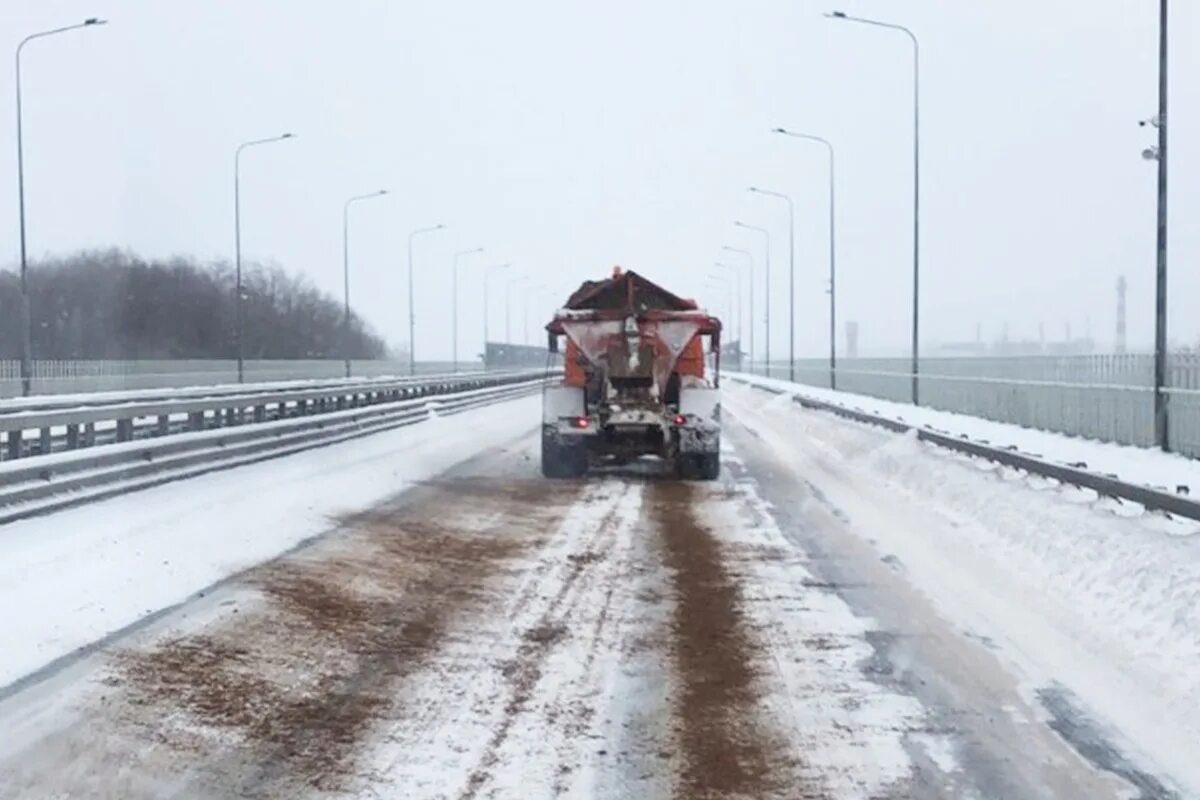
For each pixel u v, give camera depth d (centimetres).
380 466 2248
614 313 2308
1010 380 3450
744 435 3562
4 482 1341
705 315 2317
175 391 2625
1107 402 2764
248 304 9212
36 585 1056
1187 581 1028
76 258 8938
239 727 769
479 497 1952
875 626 1054
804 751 738
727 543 1507
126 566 1166
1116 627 1012
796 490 2098
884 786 682
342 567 1280
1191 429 2359
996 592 1195
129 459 1638
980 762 720
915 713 811
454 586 1214
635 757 726
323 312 10375
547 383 2355
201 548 1292
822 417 3978
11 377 4938
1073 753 734
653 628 1046
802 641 1002
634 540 1525
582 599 1162
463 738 757
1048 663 930
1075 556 1247
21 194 4159
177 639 951
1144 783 686
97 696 805
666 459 2362
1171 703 820
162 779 682
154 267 8931
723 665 930
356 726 777
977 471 1930
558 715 803
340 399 2989
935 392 4303
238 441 2006
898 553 1432
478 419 3972
